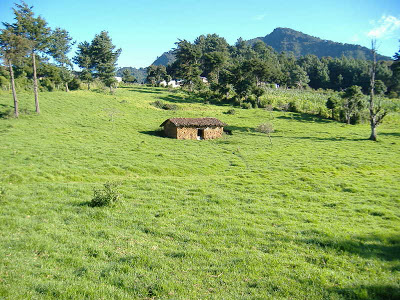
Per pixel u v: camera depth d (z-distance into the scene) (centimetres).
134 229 1580
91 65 11175
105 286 1000
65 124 5591
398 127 7494
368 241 1501
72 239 1389
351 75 17350
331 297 994
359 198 2386
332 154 4453
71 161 3319
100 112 6969
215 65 12662
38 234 1414
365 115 8075
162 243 1419
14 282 973
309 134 6328
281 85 15600
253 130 6588
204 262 1223
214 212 1920
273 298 981
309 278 1111
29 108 6325
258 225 1708
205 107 9125
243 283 1073
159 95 10694
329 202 2255
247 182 2852
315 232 1603
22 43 5647
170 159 3797
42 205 1880
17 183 2520
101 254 1244
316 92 14062
